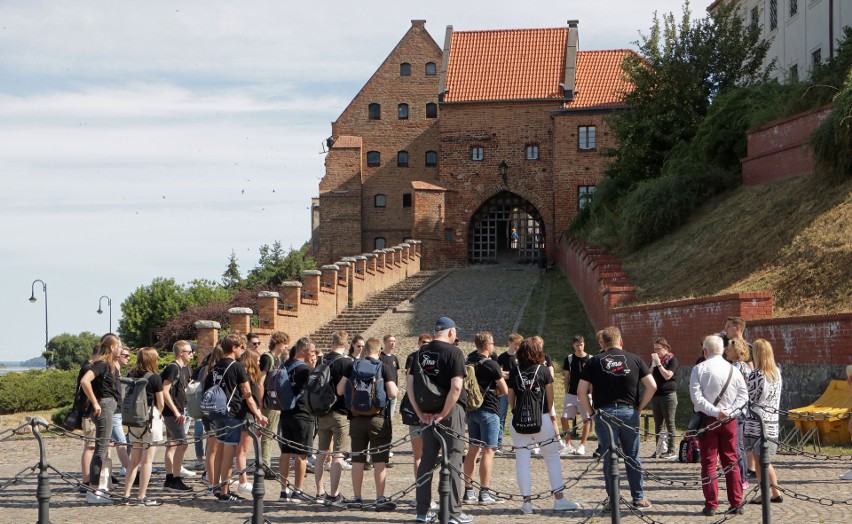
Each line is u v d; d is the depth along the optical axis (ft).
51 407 96.07
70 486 51.16
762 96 119.14
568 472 53.62
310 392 43.88
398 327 127.54
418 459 45.34
